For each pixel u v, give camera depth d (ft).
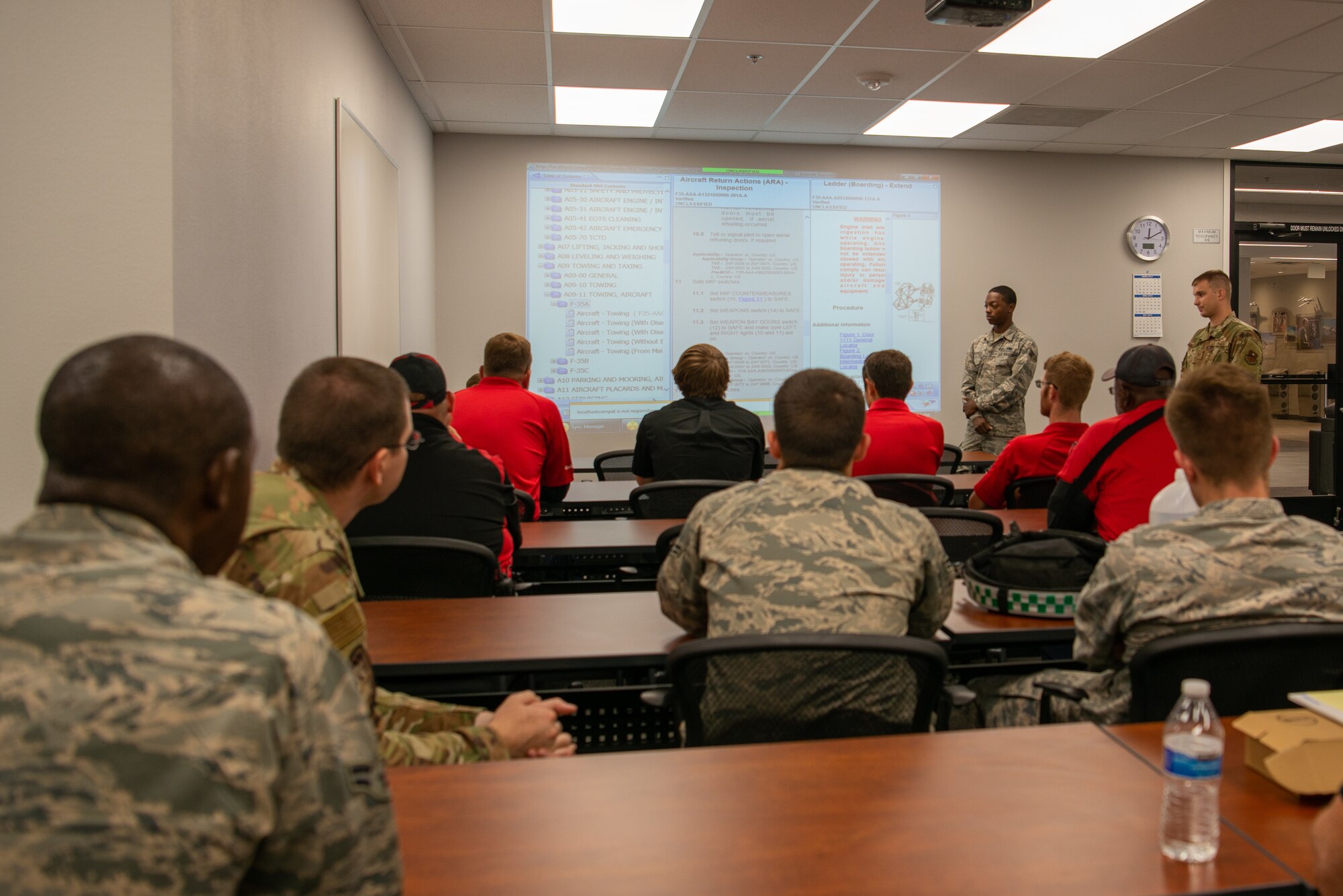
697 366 11.39
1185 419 4.68
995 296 19.35
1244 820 3.25
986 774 3.59
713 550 4.96
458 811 3.29
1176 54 15.80
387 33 14.84
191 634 1.86
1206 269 23.93
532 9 13.85
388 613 6.01
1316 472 21.39
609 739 5.98
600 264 21.79
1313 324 24.59
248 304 8.54
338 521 4.42
